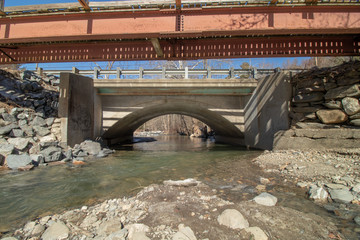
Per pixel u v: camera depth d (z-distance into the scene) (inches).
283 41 287.1
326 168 211.2
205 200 156.7
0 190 195.3
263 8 237.3
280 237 103.3
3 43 272.7
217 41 293.1
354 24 230.8
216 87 475.5
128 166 312.5
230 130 622.8
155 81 462.6
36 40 261.7
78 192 191.5
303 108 349.7
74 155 366.0
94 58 308.5
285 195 165.5
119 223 119.2
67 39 259.8
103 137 537.6
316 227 112.3
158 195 172.4
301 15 234.7
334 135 284.7
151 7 243.9
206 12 244.1
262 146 452.1
